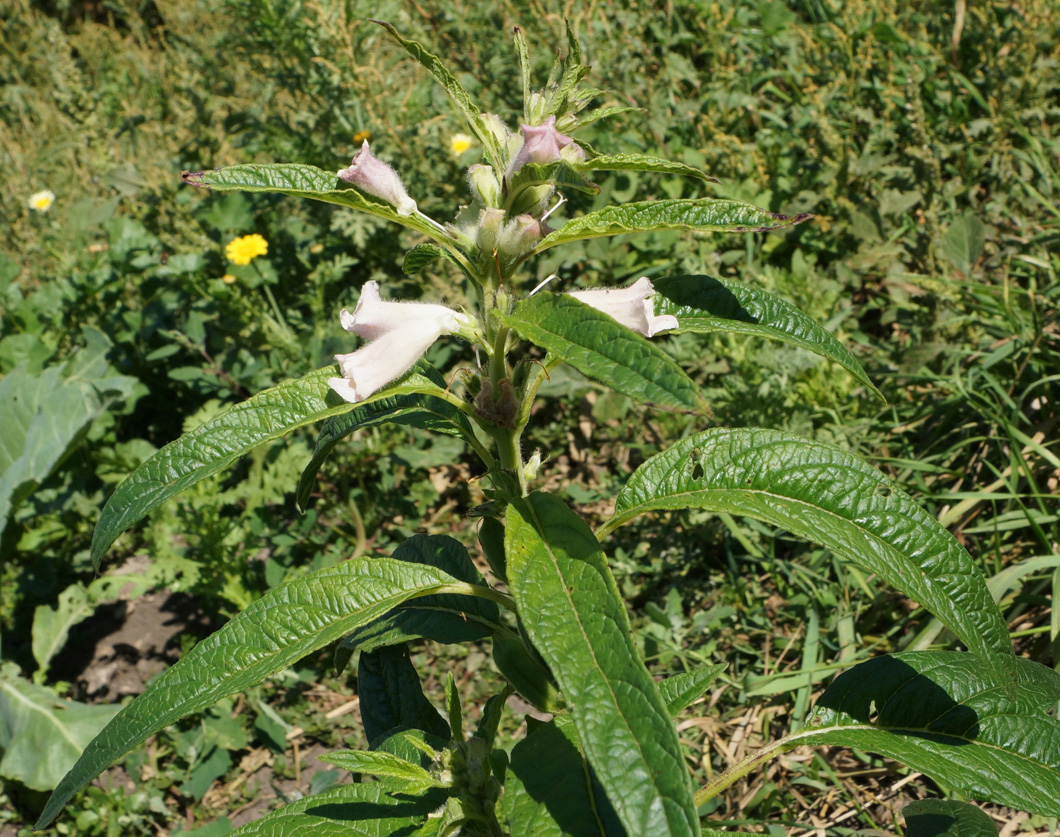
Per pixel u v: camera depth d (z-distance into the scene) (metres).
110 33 8.37
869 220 4.00
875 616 2.94
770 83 5.16
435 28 4.87
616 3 5.04
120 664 3.77
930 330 3.57
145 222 5.31
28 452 4.04
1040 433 3.15
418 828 1.51
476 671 3.37
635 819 0.99
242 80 6.59
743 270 4.13
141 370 4.71
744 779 2.69
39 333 5.00
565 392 3.84
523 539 1.26
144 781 3.24
